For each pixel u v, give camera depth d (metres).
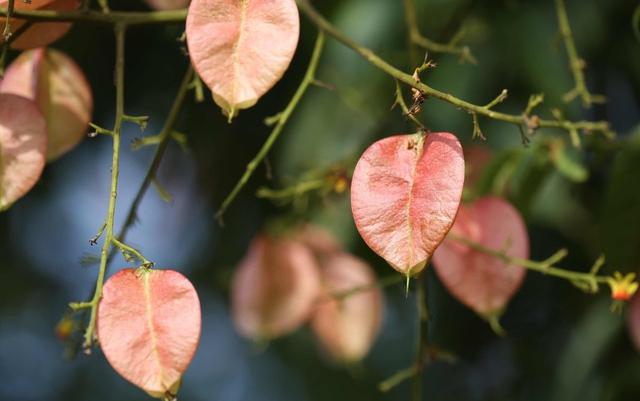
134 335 0.73
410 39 0.91
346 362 0.99
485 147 1.01
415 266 0.72
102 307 0.73
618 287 0.83
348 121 1.05
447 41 1.01
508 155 0.93
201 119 1.19
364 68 1.04
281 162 1.11
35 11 0.78
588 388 1.02
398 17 1.04
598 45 1.04
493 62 1.03
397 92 0.76
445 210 0.72
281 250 0.98
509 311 1.14
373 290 0.99
